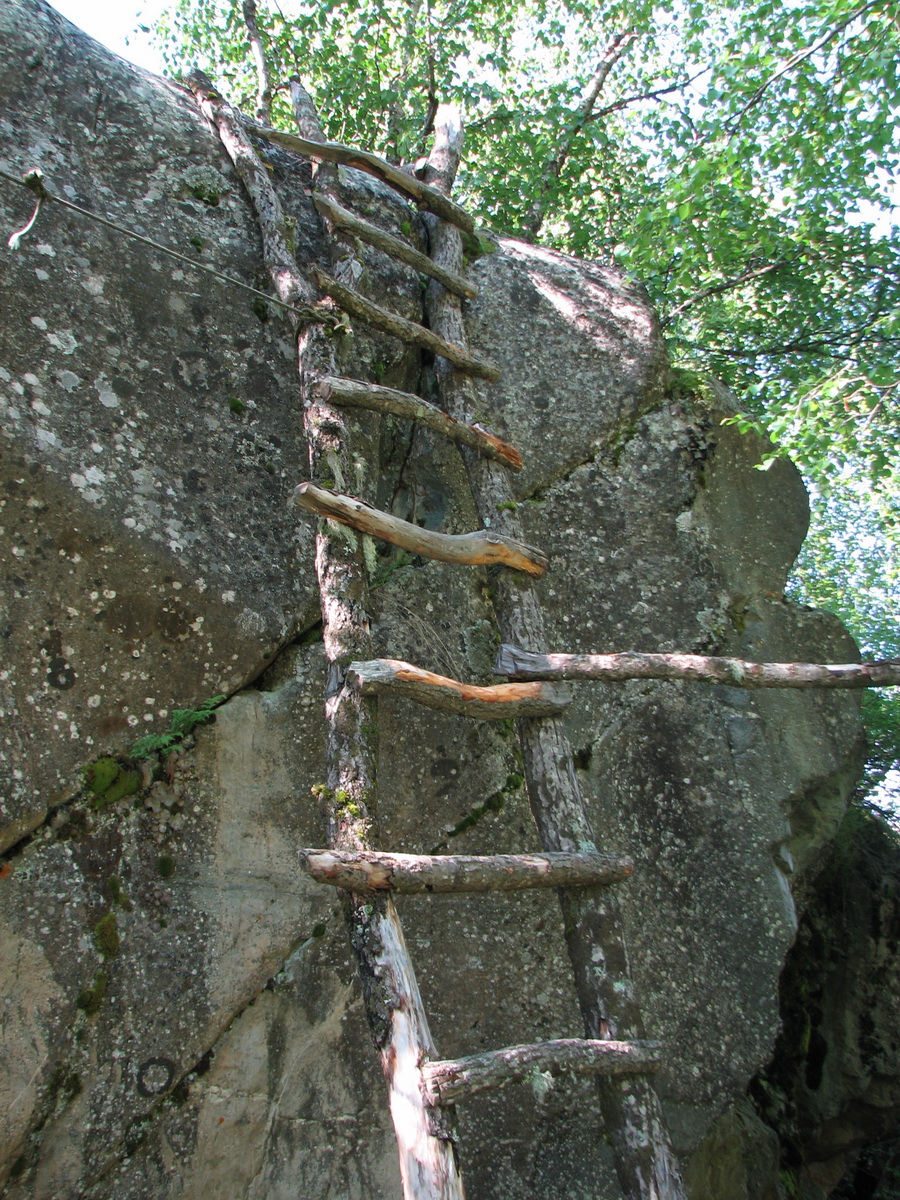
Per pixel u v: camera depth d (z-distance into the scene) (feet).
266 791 10.84
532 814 11.74
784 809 12.80
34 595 10.09
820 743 13.35
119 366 11.48
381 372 13.61
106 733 10.21
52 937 9.40
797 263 20.63
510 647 11.12
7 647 9.86
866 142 15.10
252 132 14.58
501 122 23.25
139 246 12.34
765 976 11.91
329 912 10.67
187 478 11.41
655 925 11.78
